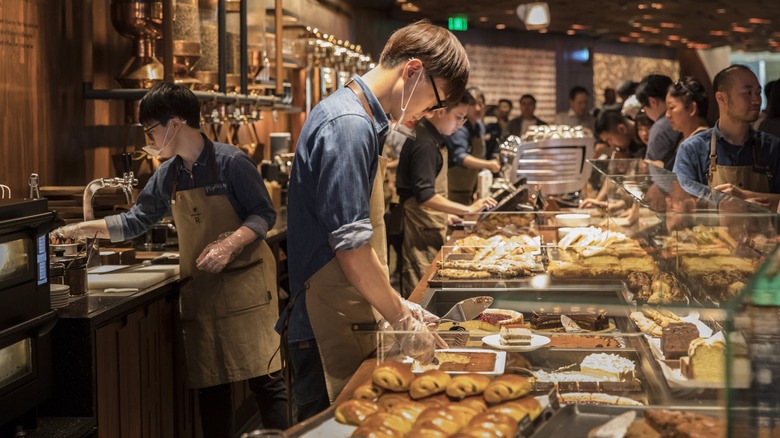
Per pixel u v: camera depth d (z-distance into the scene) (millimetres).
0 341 2723
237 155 3836
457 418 1717
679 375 2039
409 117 2547
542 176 6703
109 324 3385
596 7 15789
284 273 6121
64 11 4836
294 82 9719
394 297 2357
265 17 6727
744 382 1587
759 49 25578
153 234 4988
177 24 5035
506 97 20266
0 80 4203
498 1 14938
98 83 5211
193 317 3820
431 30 2512
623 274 3291
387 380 1896
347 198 2281
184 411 4176
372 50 15453
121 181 4129
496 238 4375
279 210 7102
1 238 2750
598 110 11180
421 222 6066
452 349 2209
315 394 2506
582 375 2150
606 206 4793
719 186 4137
